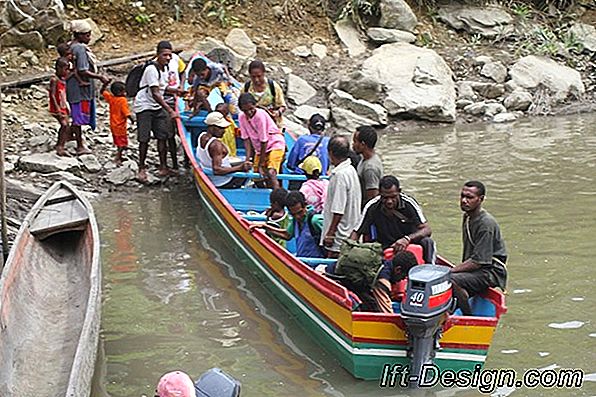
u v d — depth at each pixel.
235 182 12.15
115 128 14.04
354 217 8.94
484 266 8.05
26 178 13.24
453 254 10.78
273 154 11.92
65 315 8.42
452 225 11.91
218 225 11.52
